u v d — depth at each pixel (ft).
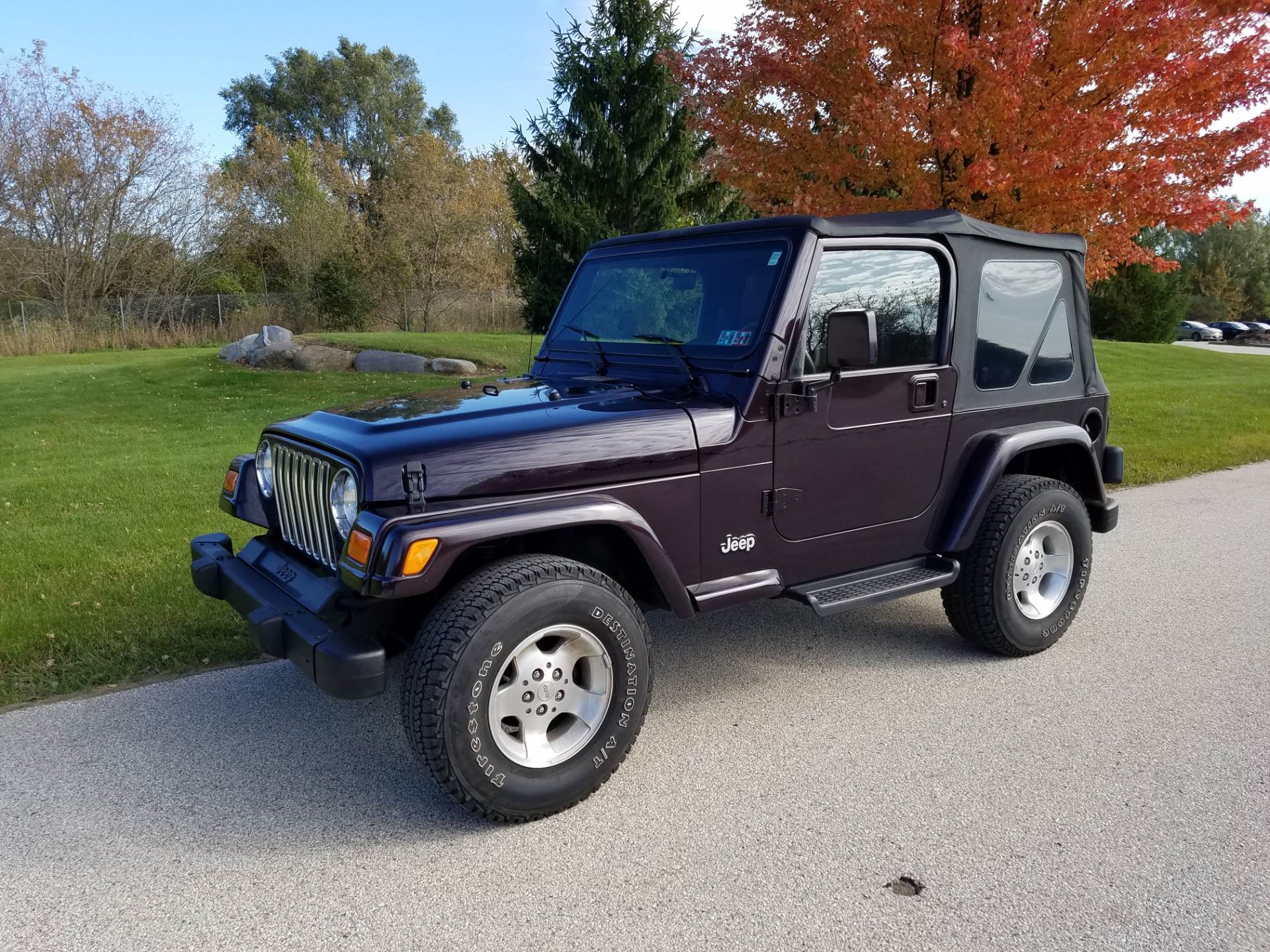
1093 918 8.01
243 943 7.79
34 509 22.97
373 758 11.09
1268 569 18.78
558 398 11.00
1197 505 24.76
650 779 10.55
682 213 62.34
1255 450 32.96
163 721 12.03
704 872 8.74
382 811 9.93
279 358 57.36
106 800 10.14
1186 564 19.16
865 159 27.37
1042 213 25.64
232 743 11.45
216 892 8.50
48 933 7.89
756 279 11.19
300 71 176.76
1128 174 24.53
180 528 20.84
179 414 42.24
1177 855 8.94
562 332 13.71
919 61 25.52
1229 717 12.00
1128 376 65.51
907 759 10.95
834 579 12.24
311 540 10.51
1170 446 32.99
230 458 29.84
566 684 9.79
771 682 13.34
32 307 96.68
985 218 26.27
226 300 98.48
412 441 9.37
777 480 11.22
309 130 176.76
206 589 11.59
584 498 9.66
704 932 7.87
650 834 9.41
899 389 12.14
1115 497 26.08
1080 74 24.38
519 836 9.43
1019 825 9.49
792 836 9.33
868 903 8.23
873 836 9.32
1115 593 17.31
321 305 93.45
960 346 12.80
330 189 134.82
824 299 11.21
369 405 11.67
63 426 38.70
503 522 9.00
